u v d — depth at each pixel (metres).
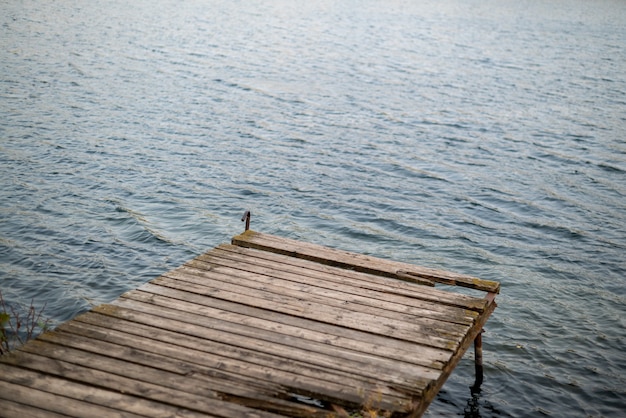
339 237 17.64
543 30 63.56
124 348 7.75
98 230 16.66
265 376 7.46
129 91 31.03
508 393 11.31
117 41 42.81
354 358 8.02
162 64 37.22
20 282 13.74
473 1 88.81
